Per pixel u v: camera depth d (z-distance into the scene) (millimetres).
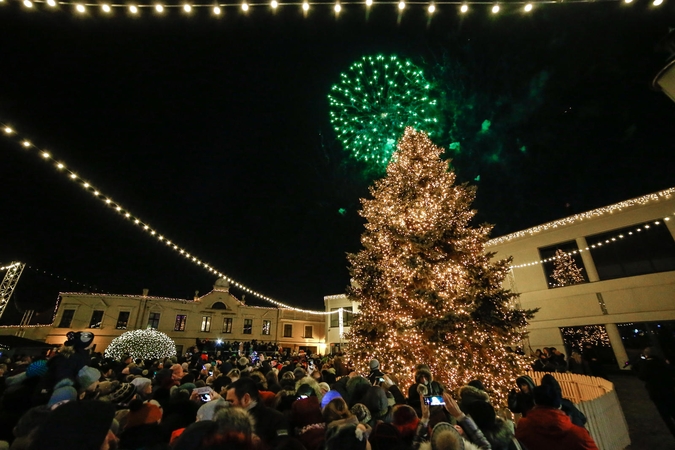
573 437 2990
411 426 3242
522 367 9414
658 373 6492
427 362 9758
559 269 17688
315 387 4648
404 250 10664
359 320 11234
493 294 10133
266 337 37188
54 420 1503
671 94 8102
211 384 6398
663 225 15055
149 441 2520
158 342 14930
